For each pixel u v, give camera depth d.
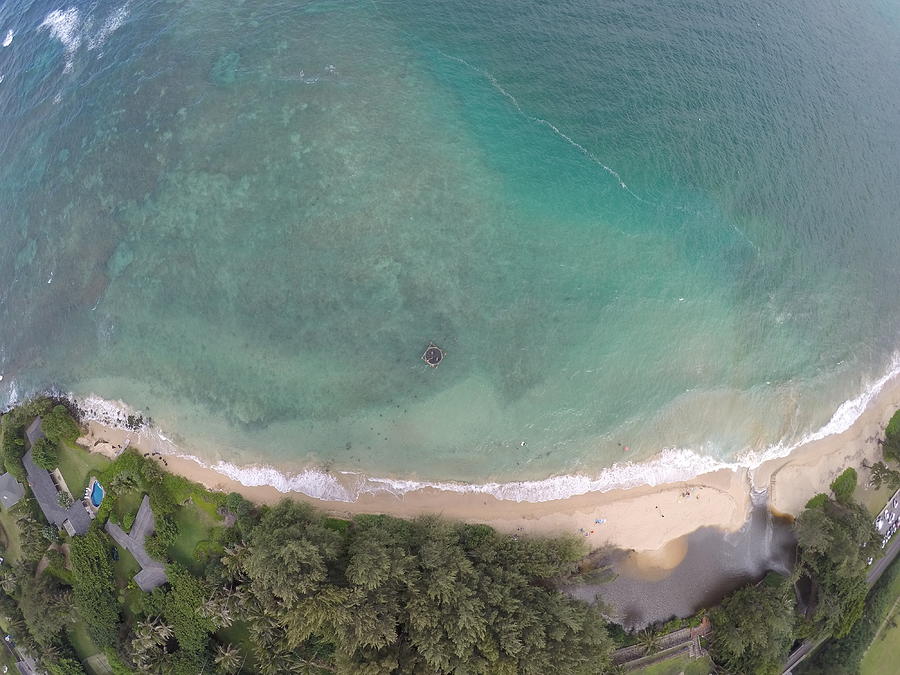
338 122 54.47
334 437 49.41
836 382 52.19
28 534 48.94
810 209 55.31
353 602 40.59
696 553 49.56
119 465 49.50
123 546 48.62
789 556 49.62
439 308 50.72
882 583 51.03
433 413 49.50
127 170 55.56
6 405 54.16
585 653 41.78
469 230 51.91
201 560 47.59
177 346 51.34
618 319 51.00
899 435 51.31
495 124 55.06
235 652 45.34
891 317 54.81
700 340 51.22
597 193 53.47
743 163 55.44
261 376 50.25
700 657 48.56
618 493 49.44
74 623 50.22
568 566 45.84
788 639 47.22
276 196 52.81
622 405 50.03
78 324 53.50
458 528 47.88
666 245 52.72
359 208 52.19
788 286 53.31
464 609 40.22
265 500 48.81
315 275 51.25
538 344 50.41
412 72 56.50
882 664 51.28
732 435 50.44
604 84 56.50
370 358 50.03
